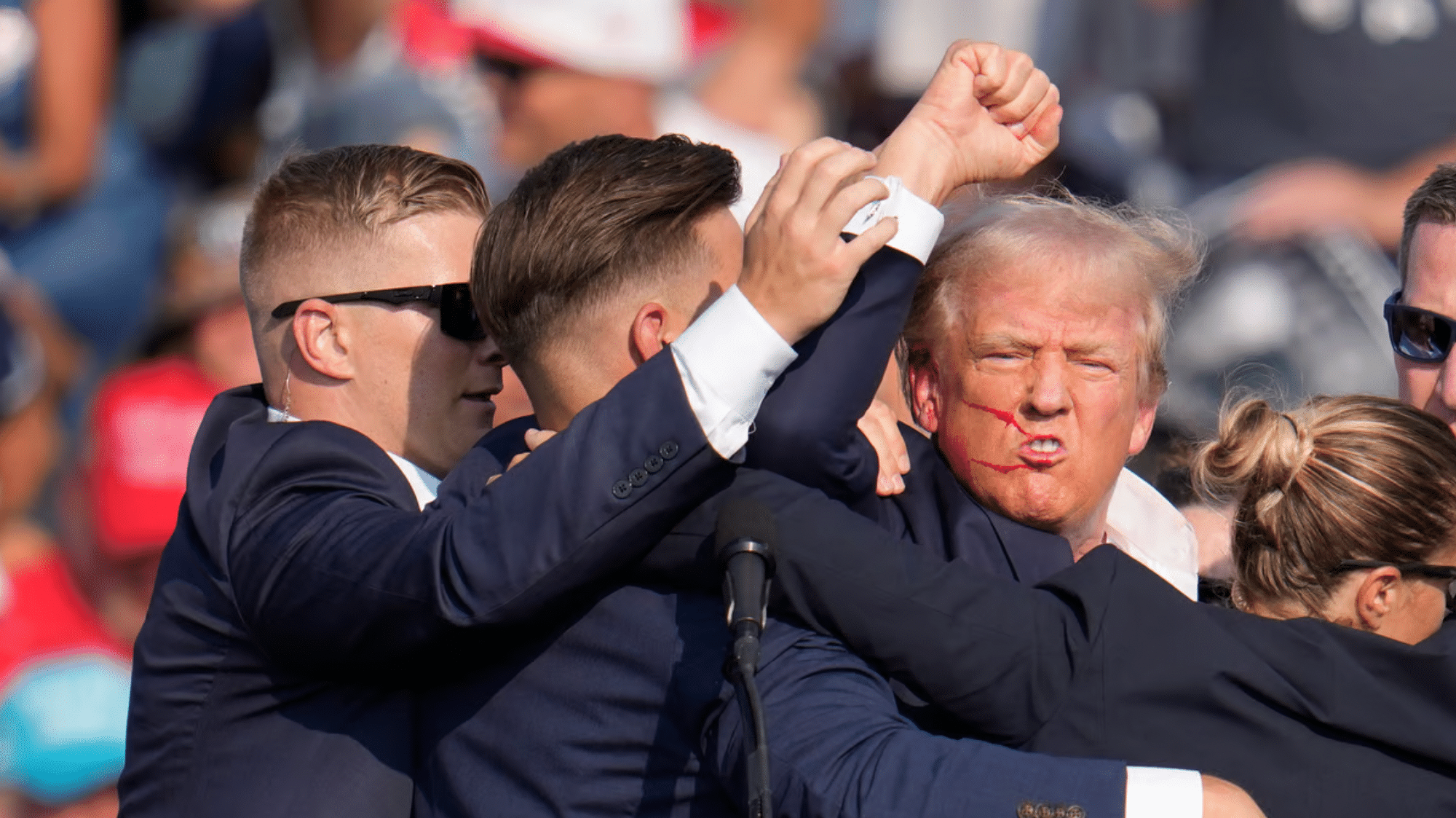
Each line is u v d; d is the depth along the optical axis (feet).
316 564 31.14
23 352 66.44
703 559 29.55
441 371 35.70
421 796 32.12
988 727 29.58
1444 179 37.70
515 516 28.96
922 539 33.37
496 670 30.94
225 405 36.24
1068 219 34.01
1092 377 33.06
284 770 32.42
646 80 63.21
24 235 71.82
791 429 29.96
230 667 33.14
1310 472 33.01
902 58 73.61
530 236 30.94
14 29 72.13
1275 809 29.14
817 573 29.43
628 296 30.58
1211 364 62.85
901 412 37.99
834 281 28.50
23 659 57.77
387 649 30.55
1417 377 37.68
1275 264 65.36
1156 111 74.64
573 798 29.73
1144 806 26.94
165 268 71.20
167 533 60.54
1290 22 70.18
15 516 64.54
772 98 67.15
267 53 74.54
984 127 32.32
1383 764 29.50
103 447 61.11
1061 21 74.18
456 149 65.10
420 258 35.37
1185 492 42.04
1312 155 70.08
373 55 69.05
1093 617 29.81
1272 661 30.01
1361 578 32.76
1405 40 69.82
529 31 62.03
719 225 31.04
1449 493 32.68
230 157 74.95
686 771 29.09
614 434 28.66
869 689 29.12
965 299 33.42
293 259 35.47
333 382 35.53
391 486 33.14
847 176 28.53
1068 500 33.32
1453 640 30.78
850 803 27.25
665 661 29.19
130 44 77.05
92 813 54.85
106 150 73.56
